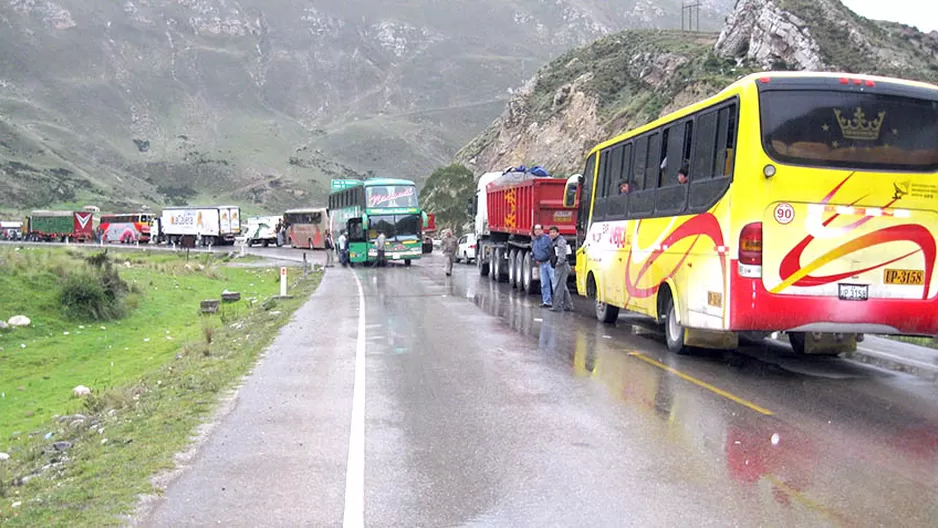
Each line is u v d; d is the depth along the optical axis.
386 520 5.70
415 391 10.11
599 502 6.02
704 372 11.30
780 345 13.95
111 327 23.97
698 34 78.00
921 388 10.20
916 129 10.35
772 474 6.67
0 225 106.75
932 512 5.79
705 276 11.26
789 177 10.17
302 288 29.91
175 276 37.12
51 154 186.25
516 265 26.50
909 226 10.30
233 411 9.25
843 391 10.01
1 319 22.42
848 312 10.26
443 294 25.05
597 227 17.11
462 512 5.84
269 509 5.95
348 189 50.03
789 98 10.26
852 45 53.81
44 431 12.02
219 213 83.81
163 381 12.76
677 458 7.13
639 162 14.36
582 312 19.53
